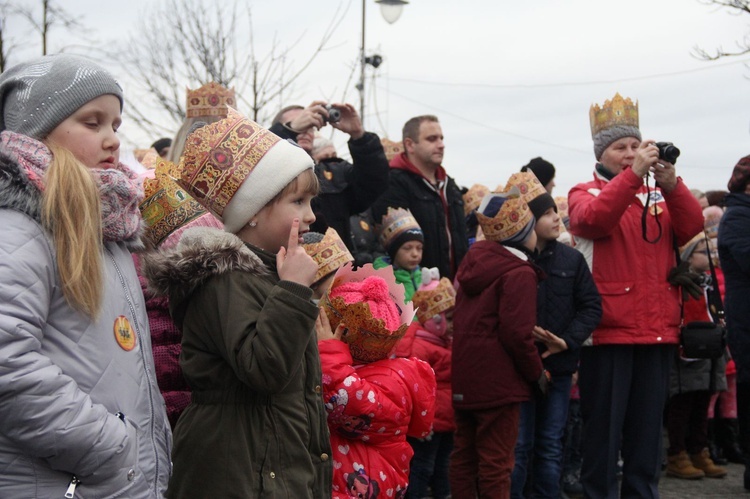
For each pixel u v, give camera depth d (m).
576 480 6.73
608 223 5.42
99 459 2.24
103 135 2.57
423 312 5.61
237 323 2.68
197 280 2.73
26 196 2.32
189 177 3.05
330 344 3.52
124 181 2.51
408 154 6.48
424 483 5.52
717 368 7.19
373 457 3.55
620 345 5.45
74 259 2.30
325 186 5.60
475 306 5.18
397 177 6.43
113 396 2.37
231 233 2.94
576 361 5.59
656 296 5.46
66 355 2.31
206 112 4.56
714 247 8.17
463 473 5.23
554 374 5.57
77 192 2.34
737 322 6.12
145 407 2.48
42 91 2.51
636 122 5.86
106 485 2.29
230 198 2.98
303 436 2.82
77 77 2.53
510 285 5.06
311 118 5.25
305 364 2.90
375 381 3.56
